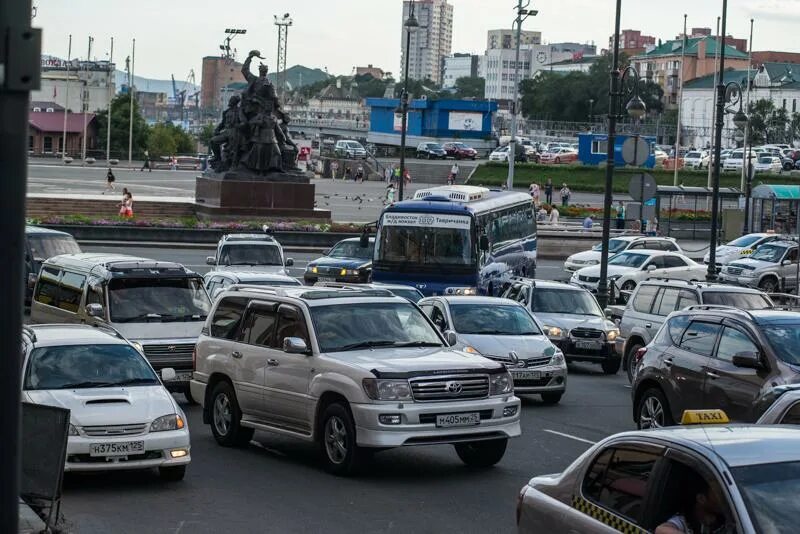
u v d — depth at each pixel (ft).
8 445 17.39
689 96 647.56
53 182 307.58
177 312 75.20
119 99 522.88
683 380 55.72
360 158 408.87
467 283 106.32
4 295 17.37
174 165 428.56
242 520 43.19
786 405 36.35
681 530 23.44
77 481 50.65
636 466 25.53
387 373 49.24
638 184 121.08
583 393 80.59
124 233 191.72
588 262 169.58
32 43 17.26
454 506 45.52
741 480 22.89
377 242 107.96
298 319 54.34
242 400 57.11
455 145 438.81
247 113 219.20
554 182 360.07
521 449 58.18
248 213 215.51
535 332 75.46
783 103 607.78
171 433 49.34
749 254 174.70
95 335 54.29
